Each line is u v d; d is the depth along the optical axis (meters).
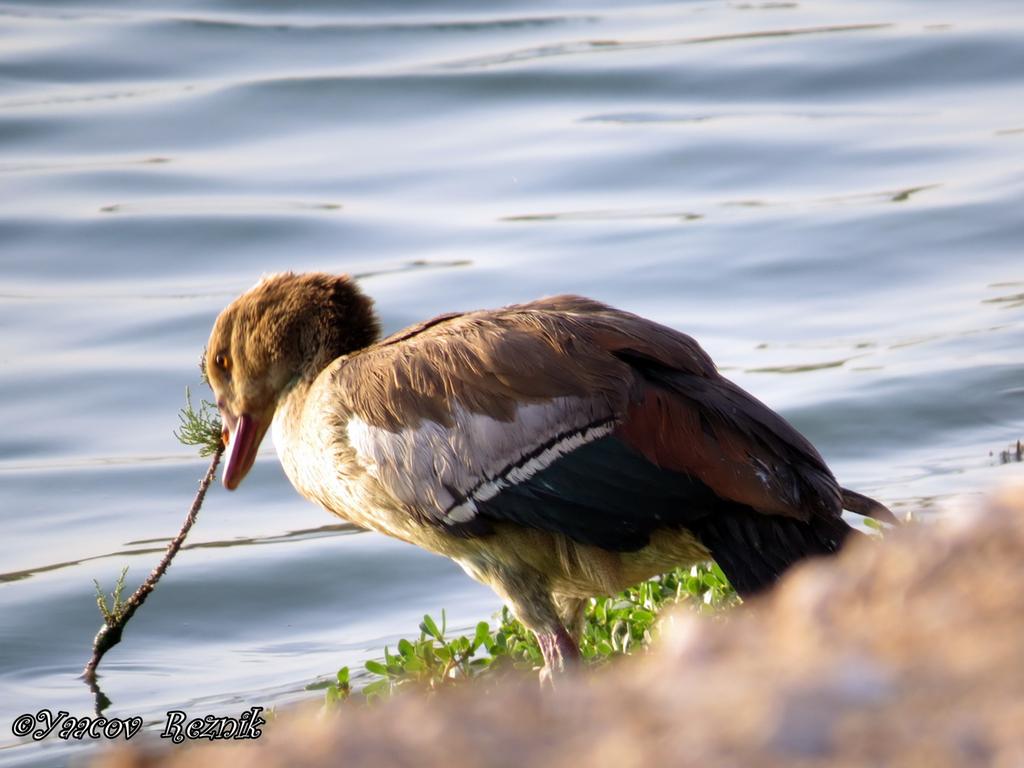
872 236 20.36
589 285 19.61
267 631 13.55
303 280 10.30
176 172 23.44
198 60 27.77
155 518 15.55
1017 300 18.55
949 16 28.38
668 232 20.75
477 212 21.88
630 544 8.47
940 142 23.27
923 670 4.11
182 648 13.30
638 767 3.86
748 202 21.77
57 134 24.73
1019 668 4.02
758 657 4.47
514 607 9.08
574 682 4.79
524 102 25.58
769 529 8.29
